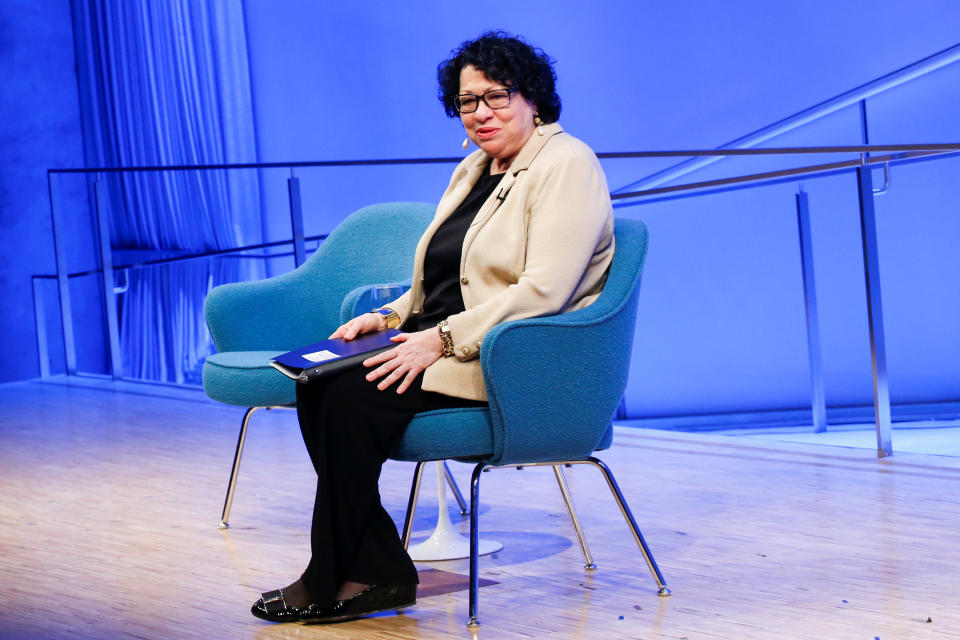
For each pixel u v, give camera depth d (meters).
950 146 5.00
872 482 4.67
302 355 3.15
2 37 11.83
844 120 9.16
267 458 5.98
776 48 9.44
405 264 4.86
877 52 9.02
